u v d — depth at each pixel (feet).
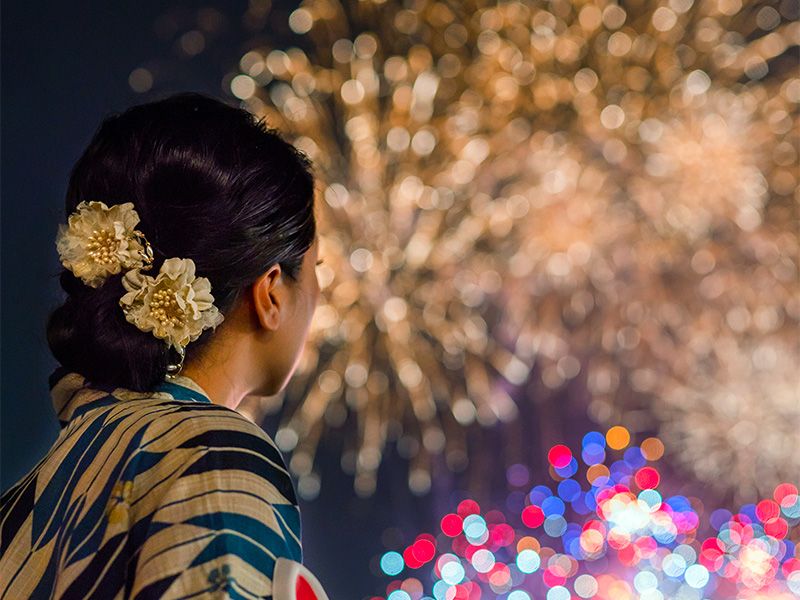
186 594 2.00
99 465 2.27
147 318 2.38
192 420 2.26
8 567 2.30
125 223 2.44
